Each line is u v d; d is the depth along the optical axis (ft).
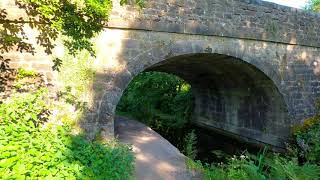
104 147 18.60
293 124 35.55
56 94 22.95
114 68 25.31
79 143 18.19
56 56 23.07
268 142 38.68
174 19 27.66
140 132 32.96
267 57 33.83
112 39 25.30
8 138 15.84
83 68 24.08
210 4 29.53
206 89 51.60
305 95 36.68
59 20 22.47
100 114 24.54
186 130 54.39
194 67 43.06
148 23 26.45
